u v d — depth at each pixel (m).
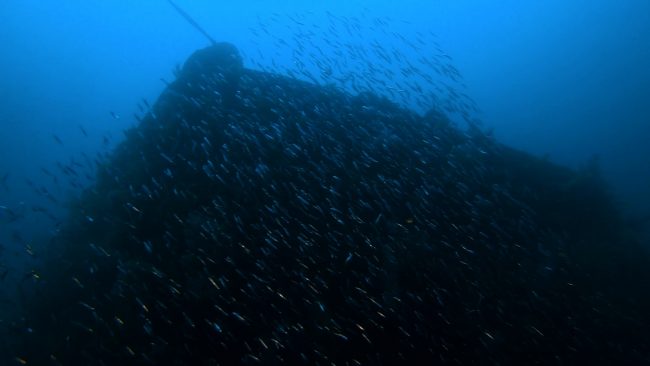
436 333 7.05
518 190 11.39
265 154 10.30
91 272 8.18
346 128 11.68
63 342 7.60
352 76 12.41
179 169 10.20
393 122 12.46
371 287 7.55
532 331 7.52
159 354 6.57
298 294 7.27
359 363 5.94
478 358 6.84
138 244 8.77
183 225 8.44
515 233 9.83
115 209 9.71
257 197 9.27
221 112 11.70
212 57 14.28
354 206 9.25
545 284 8.73
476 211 9.75
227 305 7.08
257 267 7.71
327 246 8.20
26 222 18.25
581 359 7.30
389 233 8.77
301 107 12.25
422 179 10.42
